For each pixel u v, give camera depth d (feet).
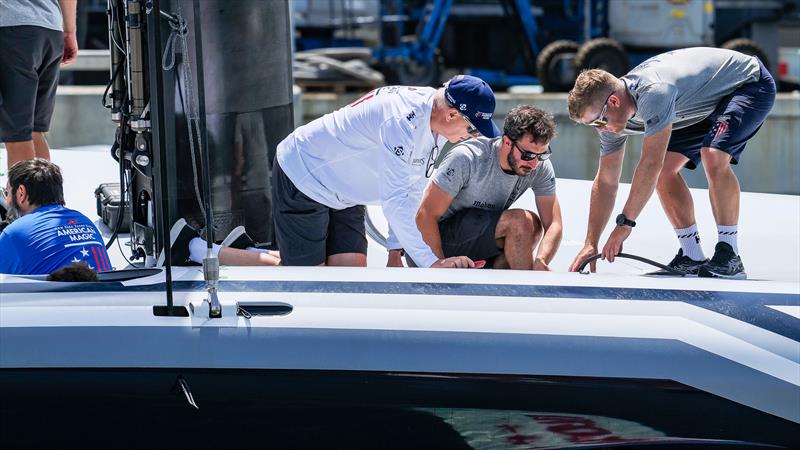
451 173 45.11
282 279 33.27
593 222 50.90
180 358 30.30
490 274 34.19
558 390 30.63
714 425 30.96
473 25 194.39
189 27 48.62
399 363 30.48
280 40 53.98
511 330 31.07
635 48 183.42
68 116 106.42
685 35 180.55
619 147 50.39
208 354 30.37
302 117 141.49
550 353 30.81
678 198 53.78
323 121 46.19
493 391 30.50
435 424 30.58
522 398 30.58
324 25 187.52
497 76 190.80
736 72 51.03
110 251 53.62
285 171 46.91
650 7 180.34
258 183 53.72
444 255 47.19
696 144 53.62
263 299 31.91
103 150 89.04
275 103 54.08
